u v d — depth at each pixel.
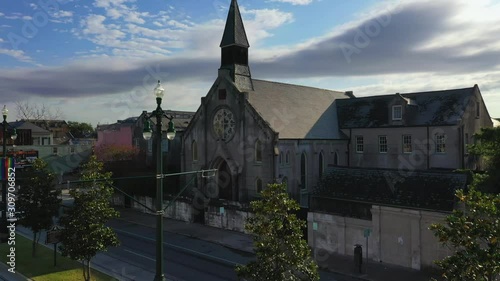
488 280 11.59
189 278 25.95
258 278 14.78
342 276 25.75
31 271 25.23
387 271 26.25
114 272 26.34
